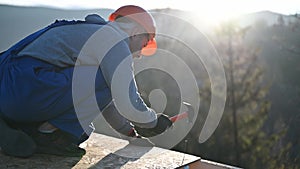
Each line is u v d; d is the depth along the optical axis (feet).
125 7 7.34
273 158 46.73
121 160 7.65
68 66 6.78
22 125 7.23
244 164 46.93
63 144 7.47
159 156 8.02
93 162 7.44
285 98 55.16
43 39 6.82
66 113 6.93
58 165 7.11
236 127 47.16
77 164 7.29
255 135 47.34
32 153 7.29
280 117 52.85
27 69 6.58
